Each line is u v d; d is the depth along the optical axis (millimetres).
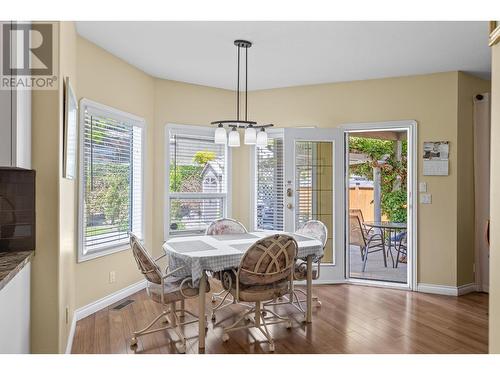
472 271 4410
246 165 5199
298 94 4922
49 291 2195
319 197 4730
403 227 5266
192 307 3764
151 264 2721
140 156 4344
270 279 2781
